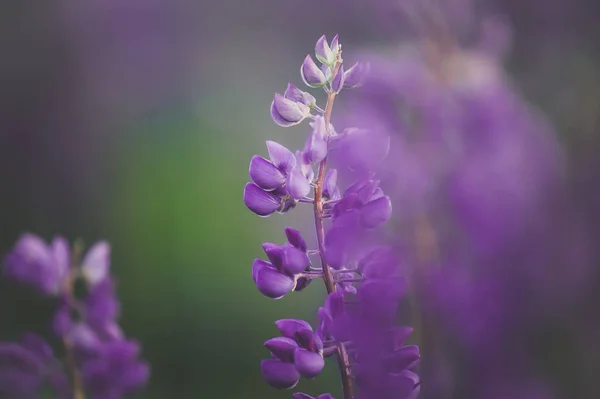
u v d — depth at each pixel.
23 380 0.94
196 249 2.28
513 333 0.97
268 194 0.76
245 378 1.71
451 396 0.96
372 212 0.75
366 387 0.74
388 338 0.74
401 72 1.24
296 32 3.42
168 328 1.89
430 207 1.06
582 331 0.99
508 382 0.96
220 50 3.47
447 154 1.17
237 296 2.02
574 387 0.98
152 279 2.12
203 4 3.50
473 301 0.98
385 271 0.75
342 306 0.74
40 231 2.56
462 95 1.24
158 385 1.67
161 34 3.38
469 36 1.35
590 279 1.00
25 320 1.83
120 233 2.46
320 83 0.76
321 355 0.75
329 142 0.75
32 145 2.79
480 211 1.03
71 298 0.96
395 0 1.32
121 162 2.82
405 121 1.21
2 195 2.63
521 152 1.17
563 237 1.01
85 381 0.93
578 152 1.14
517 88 1.78
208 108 3.22
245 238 2.35
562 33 2.46
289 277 0.75
